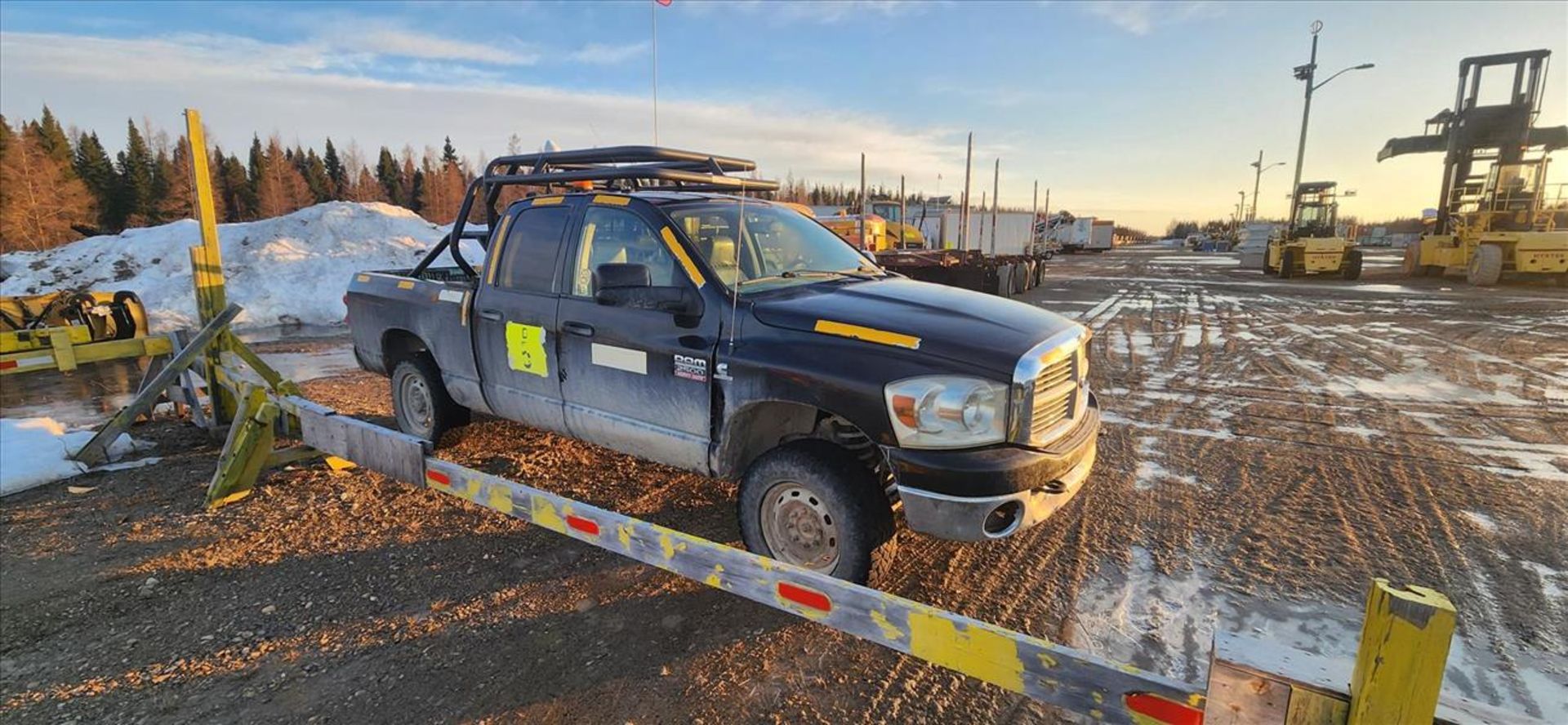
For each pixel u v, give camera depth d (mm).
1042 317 3543
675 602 3422
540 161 4965
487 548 3971
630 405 3896
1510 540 3998
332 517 4398
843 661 2969
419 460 3477
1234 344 10805
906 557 3830
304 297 15133
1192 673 2852
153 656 3033
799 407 3510
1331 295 18562
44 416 7270
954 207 37031
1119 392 7699
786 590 2271
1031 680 1828
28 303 9625
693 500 4617
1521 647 3010
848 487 3150
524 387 4500
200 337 5879
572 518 2854
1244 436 6031
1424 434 6020
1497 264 20531
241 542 4078
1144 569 3703
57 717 2668
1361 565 3729
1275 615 3260
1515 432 6062
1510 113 22531
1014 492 2902
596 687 2803
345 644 3100
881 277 4367
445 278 6555
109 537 4160
